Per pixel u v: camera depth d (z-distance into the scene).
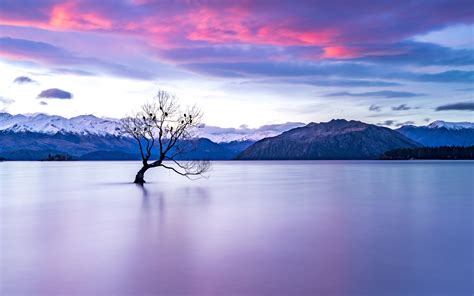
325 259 15.12
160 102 55.25
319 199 37.06
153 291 11.91
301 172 112.25
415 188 50.97
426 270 13.77
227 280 12.77
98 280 12.80
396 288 12.11
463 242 18.06
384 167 154.12
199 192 43.97
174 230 20.89
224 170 132.75
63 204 32.44
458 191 45.84
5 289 12.07
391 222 23.70
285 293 11.72
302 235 19.62
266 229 21.25
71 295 11.65
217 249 16.61
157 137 57.47
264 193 43.22
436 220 24.52
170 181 66.62
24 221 23.94
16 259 15.16
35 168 157.62
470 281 12.67
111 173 103.81
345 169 135.75
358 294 11.66
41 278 13.02
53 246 17.25
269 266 14.23
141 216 25.77
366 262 14.75
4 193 43.09
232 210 28.81
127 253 15.98
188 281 12.69
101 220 24.20
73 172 112.25
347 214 27.14
